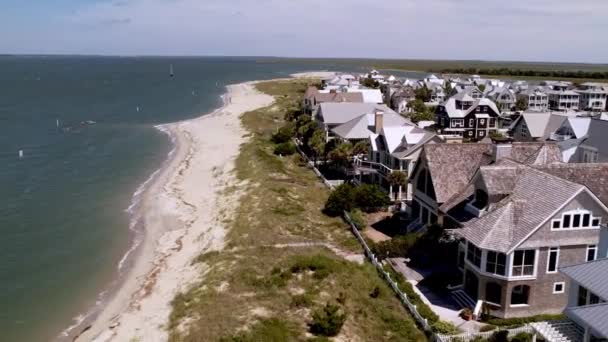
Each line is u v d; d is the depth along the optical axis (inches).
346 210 2405.3
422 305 1521.9
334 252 1993.1
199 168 3516.2
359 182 2815.0
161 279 1909.4
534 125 3833.7
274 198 2615.7
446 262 1824.6
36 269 2022.6
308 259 1843.0
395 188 2514.8
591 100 6589.6
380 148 2704.2
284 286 1681.8
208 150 4040.4
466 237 1503.4
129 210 2701.8
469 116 4539.9
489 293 1496.1
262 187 2817.4
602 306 994.1
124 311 1689.2
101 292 1852.9
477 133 4566.9
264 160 3415.4
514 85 7618.1
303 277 1744.6
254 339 1348.4
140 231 2421.3
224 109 6456.7
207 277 1818.4
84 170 3484.3
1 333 1585.9
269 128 4909.0
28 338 1563.7
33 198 2864.2
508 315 1456.7
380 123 3009.4
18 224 2476.6
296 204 2556.6
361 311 1514.5
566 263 1443.2
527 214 1456.7
